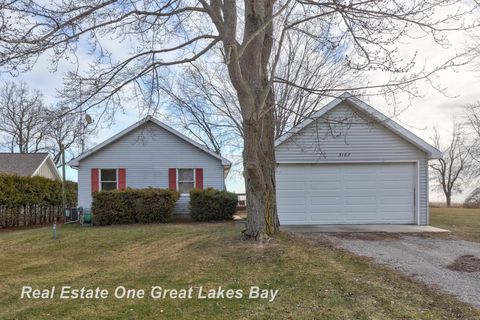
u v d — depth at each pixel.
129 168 17.80
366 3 7.34
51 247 9.95
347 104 13.57
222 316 4.70
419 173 13.84
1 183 15.07
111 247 9.80
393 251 8.84
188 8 7.45
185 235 11.27
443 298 5.45
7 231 14.49
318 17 8.54
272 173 9.73
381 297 5.42
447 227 13.04
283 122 21.73
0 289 5.95
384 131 13.91
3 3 4.89
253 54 8.64
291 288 5.82
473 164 37.16
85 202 17.45
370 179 14.02
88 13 6.27
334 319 4.60
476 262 7.80
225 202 16.42
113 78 7.57
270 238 9.15
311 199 13.97
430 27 7.35
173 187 17.95
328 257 7.93
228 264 7.25
